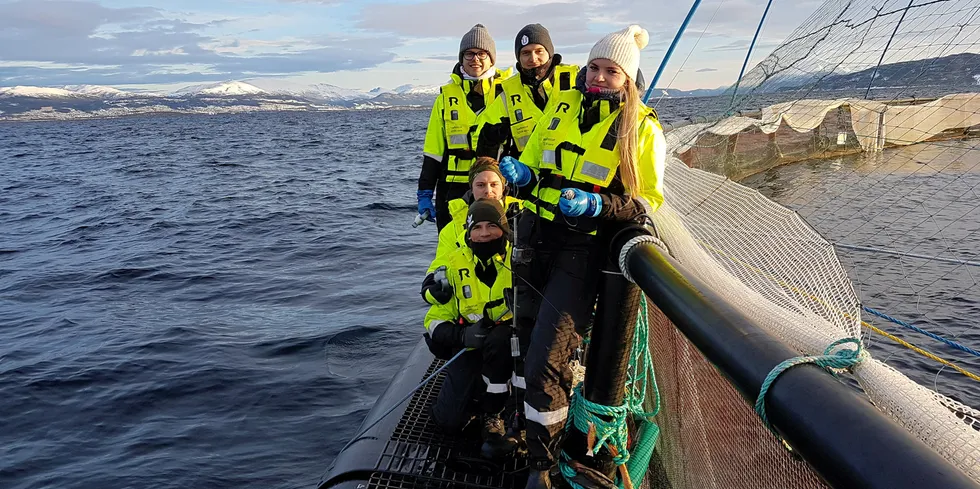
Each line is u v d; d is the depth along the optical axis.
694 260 2.38
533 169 2.79
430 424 3.38
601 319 2.57
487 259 2.96
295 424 5.67
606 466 2.76
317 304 9.14
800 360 1.33
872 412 1.10
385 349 7.27
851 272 5.74
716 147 5.89
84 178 29.16
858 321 1.68
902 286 5.98
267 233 14.90
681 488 2.92
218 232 15.18
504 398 3.04
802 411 1.20
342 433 5.49
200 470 5.02
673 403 3.09
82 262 12.29
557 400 2.51
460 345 3.09
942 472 0.91
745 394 1.44
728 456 2.24
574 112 2.60
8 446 5.46
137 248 13.50
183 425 5.71
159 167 33.69
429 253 12.38
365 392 6.21
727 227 2.90
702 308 1.70
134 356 7.23
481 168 3.11
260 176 28.39
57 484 4.89
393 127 96.38
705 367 2.50
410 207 18.78
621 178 2.46
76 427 5.75
